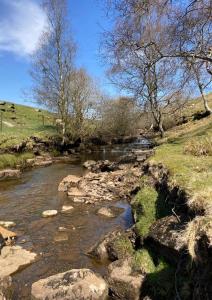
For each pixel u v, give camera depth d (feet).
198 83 64.85
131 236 28.68
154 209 29.71
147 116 101.60
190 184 24.82
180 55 42.22
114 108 134.00
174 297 19.67
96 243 30.35
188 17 40.09
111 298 22.63
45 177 67.00
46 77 114.11
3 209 44.70
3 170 68.85
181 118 115.14
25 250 30.60
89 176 64.23
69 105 119.24
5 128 108.88
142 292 21.90
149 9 40.24
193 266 18.67
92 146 127.54
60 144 108.37
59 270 26.96
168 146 47.32
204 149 39.32
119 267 24.22
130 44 47.39
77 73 121.39
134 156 80.43
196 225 18.39
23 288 24.21
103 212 42.04
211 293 15.94
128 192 50.96
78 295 21.62
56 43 112.68
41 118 160.25
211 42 41.86
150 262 23.81
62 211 43.45
